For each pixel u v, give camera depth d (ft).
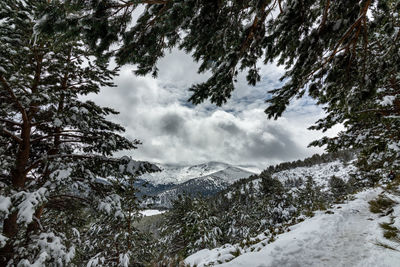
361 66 10.34
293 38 10.00
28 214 18.17
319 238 19.63
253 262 16.49
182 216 87.04
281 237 22.81
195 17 8.48
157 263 19.25
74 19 8.09
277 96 12.10
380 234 17.31
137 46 10.28
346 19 8.64
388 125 21.09
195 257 26.73
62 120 25.17
